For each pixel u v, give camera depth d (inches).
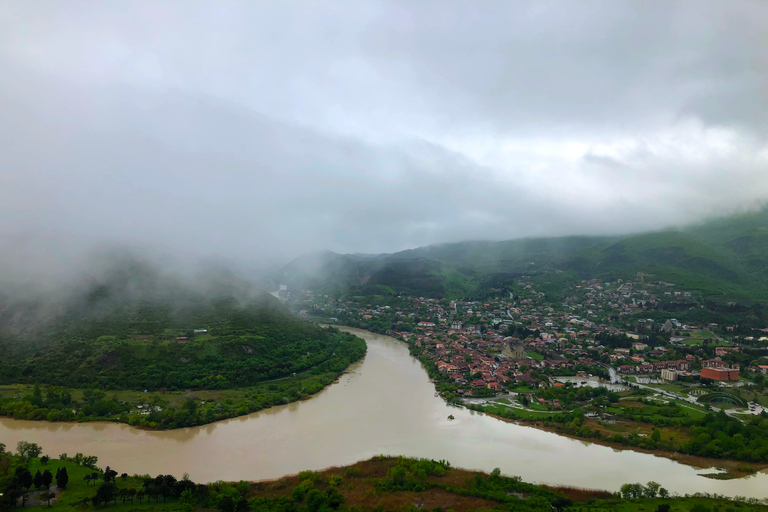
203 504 4987.7
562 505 5226.4
